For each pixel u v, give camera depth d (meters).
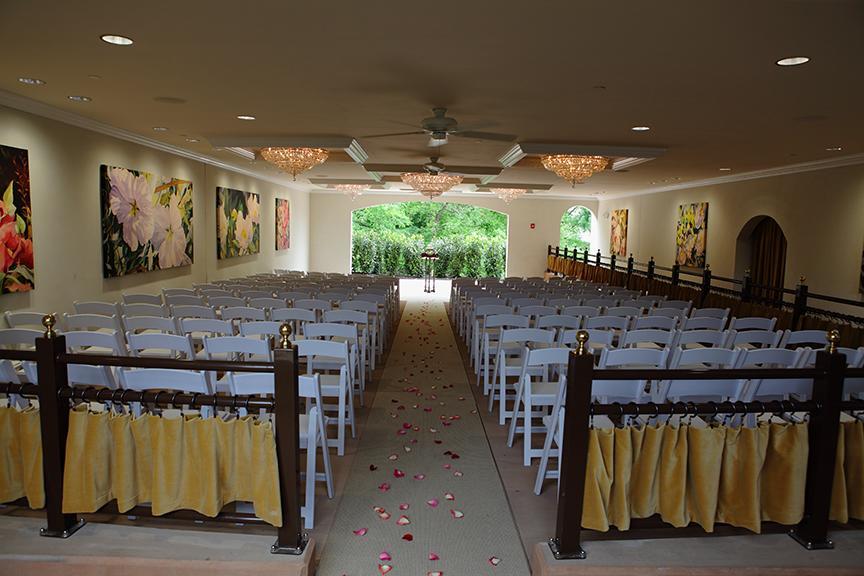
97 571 2.55
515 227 19.06
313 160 8.18
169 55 4.05
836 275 8.62
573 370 2.53
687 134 6.80
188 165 9.88
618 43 3.58
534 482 3.67
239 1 3.03
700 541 2.78
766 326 5.74
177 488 2.69
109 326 4.82
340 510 3.27
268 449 2.57
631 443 2.68
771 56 3.74
